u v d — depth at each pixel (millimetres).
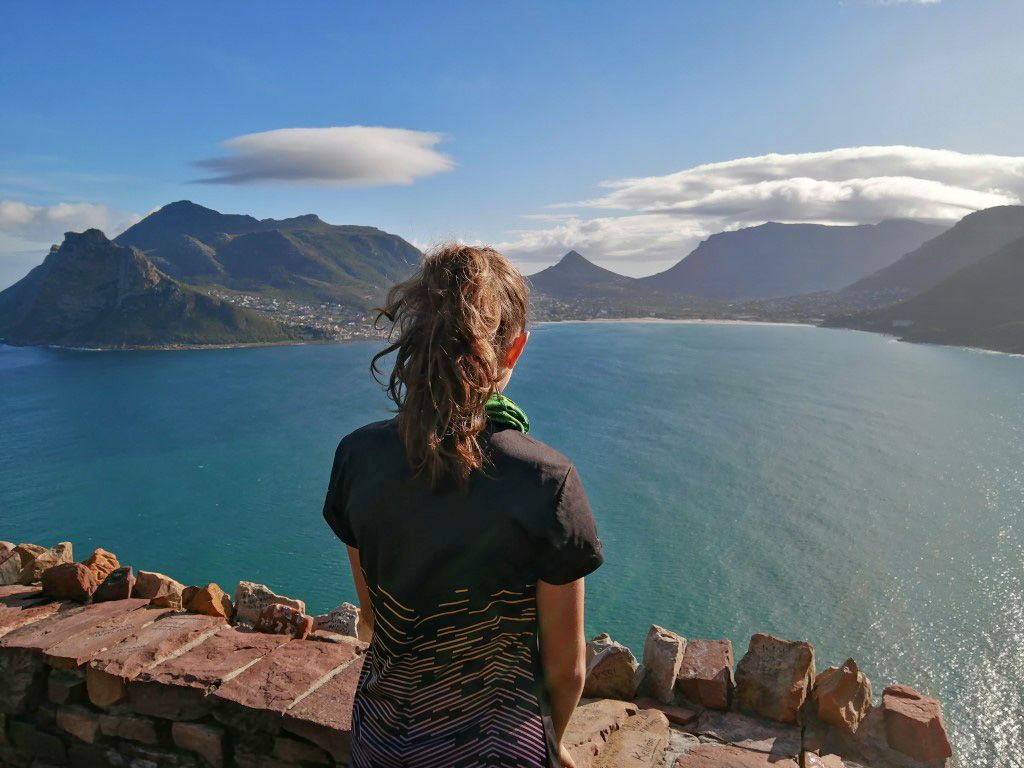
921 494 75062
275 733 2488
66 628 3195
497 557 1151
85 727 2801
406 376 1186
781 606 50781
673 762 2543
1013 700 39594
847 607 50438
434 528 1159
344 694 2576
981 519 67438
